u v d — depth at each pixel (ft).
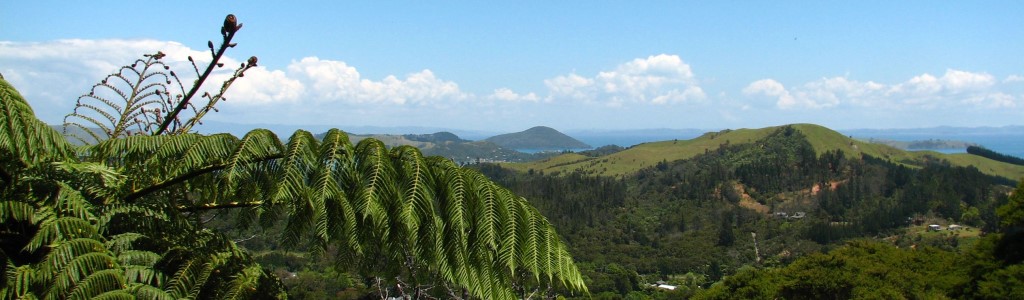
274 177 9.34
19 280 7.00
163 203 9.49
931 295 78.43
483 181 10.40
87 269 7.51
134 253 8.23
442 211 9.98
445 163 10.47
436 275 12.28
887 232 282.97
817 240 275.39
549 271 10.35
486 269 10.21
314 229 10.30
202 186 10.08
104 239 8.21
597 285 159.63
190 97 9.91
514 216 10.25
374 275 11.60
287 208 9.82
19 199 7.98
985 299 69.15
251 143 9.04
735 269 232.94
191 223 9.89
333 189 9.00
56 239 7.40
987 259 76.02
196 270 8.71
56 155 7.89
